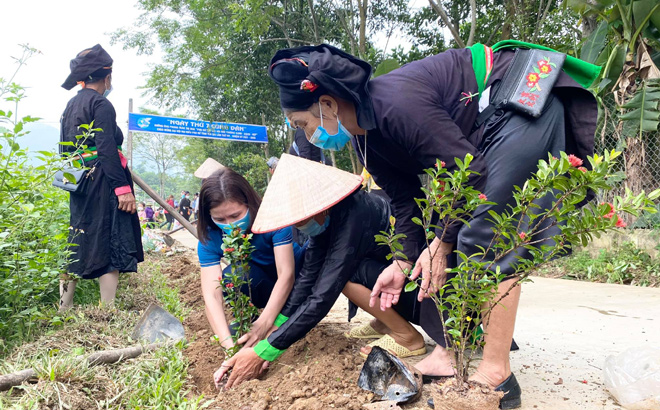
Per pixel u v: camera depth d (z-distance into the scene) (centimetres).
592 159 166
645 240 675
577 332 344
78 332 287
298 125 225
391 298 245
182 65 1814
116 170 358
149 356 263
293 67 209
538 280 658
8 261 285
